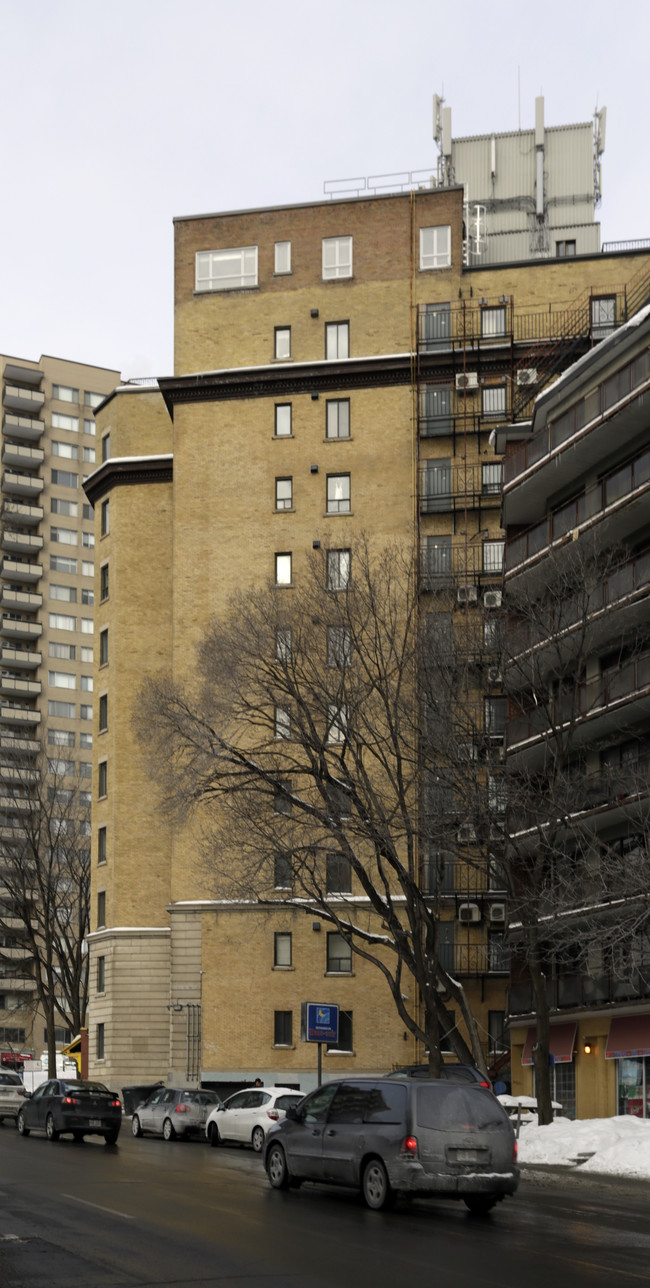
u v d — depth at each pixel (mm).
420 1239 16703
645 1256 15633
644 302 57719
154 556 61469
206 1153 31922
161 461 61750
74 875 64312
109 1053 57094
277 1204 20016
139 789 59531
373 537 57344
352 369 58750
